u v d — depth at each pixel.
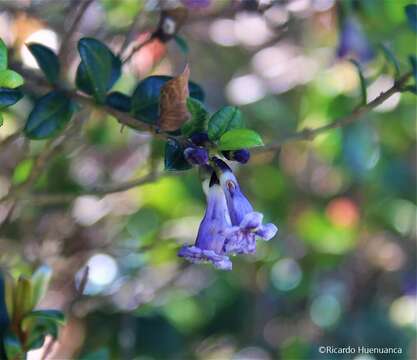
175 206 0.51
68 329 0.47
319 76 0.54
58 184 0.45
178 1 0.38
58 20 0.42
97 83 0.34
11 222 0.43
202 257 0.31
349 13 0.45
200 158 0.31
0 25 0.41
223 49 0.55
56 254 0.44
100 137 0.44
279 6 0.42
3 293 0.34
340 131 0.53
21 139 0.43
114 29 0.43
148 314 0.50
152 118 0.34
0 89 0.32
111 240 0.47
